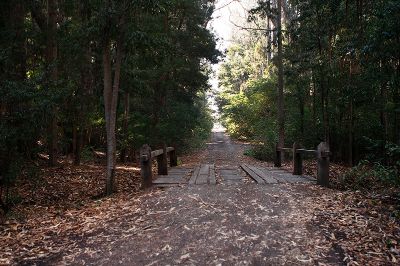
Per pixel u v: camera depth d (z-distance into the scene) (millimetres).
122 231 4758
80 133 13336
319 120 16219
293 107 18969
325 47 14281
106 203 6621
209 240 4312
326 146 7422
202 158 20750
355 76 12508
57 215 5988
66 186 9539
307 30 14094
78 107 12461
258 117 29000
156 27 11430
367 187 8055
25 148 7230
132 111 17688
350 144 13250
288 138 17969
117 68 7973
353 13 12430
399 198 6074
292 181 7914
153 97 17266
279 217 5141
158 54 9656
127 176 11836
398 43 9203
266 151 18828
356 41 11414
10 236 4812
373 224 4754
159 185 7559
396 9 8289
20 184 8766
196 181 7879
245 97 35312
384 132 12008
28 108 6438
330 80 14281
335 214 5250
